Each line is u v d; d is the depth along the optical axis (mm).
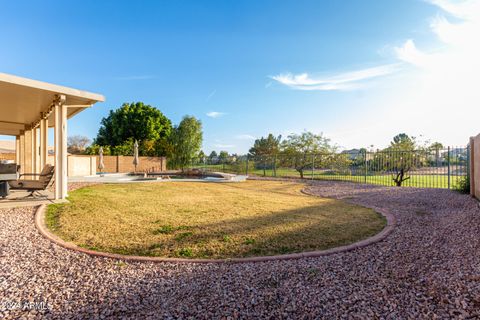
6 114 9578
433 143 12367
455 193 8398
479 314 2014
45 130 9258
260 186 12211
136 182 12742
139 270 2980
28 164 12203
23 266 3057
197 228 4688
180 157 27609
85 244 3875
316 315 2084
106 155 25516
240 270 2961
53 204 6375
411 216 5590
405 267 2973
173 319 2035
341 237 4195
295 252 3596
